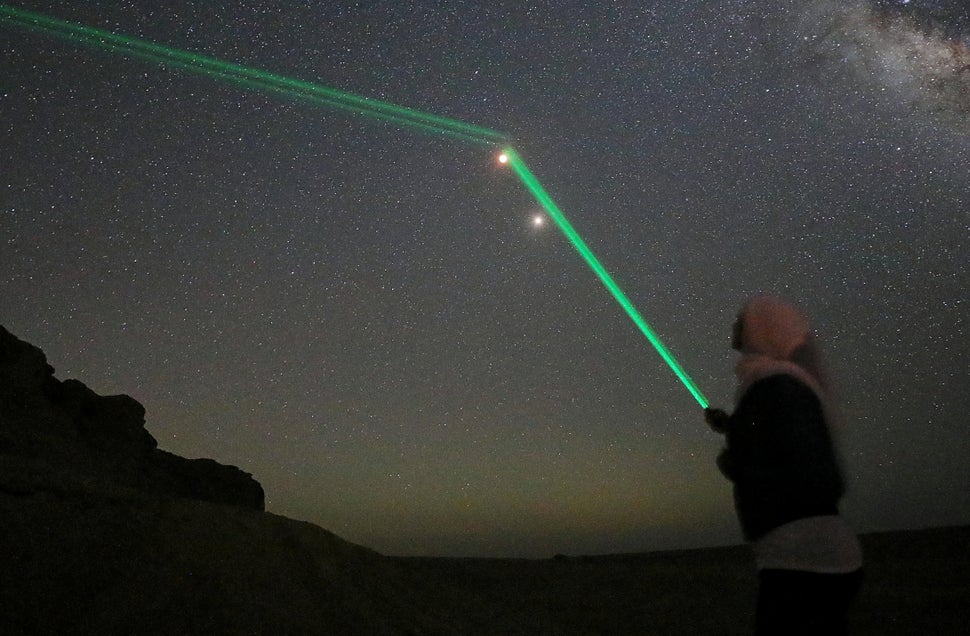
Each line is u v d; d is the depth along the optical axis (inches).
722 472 107.0
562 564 304.8
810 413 99.2
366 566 198.5
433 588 211.0
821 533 95.5
